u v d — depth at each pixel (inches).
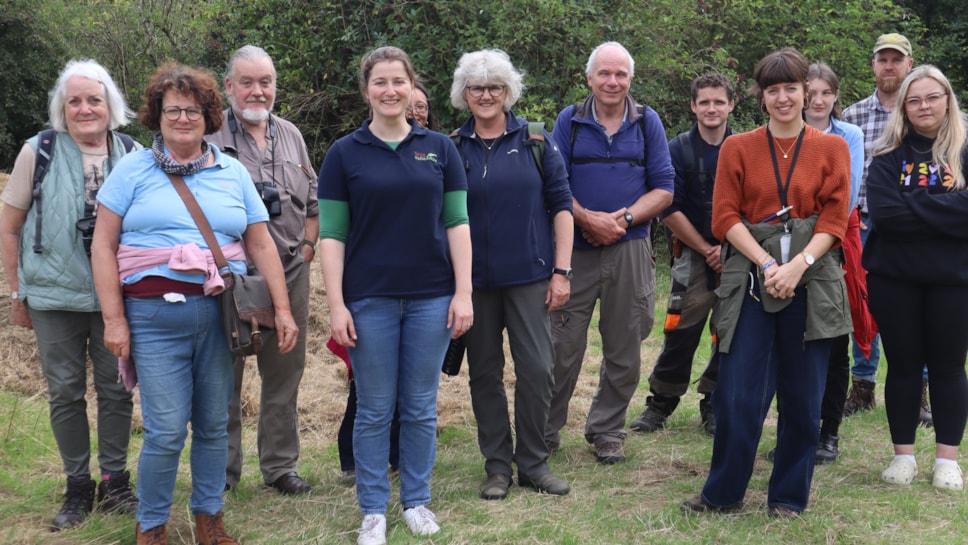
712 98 187.0
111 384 147.7
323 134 454.9
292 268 161.2
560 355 180.7
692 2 449.4
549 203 159.9
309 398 226.5
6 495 156.6
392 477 171.0
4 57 751.1
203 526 135.1
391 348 137.9
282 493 163.0
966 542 137.9
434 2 390.3
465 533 140.9
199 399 131.7
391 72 134.3
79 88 140.7
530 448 162.1
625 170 176.4
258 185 156.0
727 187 146.0
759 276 141.6
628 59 174.7
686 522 145.1
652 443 193.3
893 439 168.1
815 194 141.1
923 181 158.4
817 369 142.9
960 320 158.6
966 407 162.7
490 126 157.5
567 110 182.4
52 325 142.7
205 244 126.8
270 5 430.9
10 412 200.5
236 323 126.6
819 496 157.2
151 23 754.8
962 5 694.5
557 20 392.2
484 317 157.8
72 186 141.3
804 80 140.4
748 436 143.6
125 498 150.3
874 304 165.8
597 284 178.4
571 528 143.8
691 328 196.1
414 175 134.4
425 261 136.7
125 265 125.5
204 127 130.1
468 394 235.0
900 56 217.5
